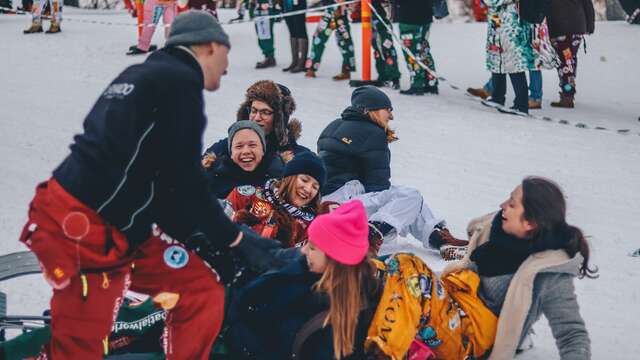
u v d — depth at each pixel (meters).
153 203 3.37
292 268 3.80
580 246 3.74
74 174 3.25
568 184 7.09
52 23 14.21
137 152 3.25
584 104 10.34
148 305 3.91
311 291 3.75
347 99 9.98
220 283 3.62
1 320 3.95
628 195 6.82
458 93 10.58
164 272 3.54
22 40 13.59
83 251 3.25
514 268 3.85
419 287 3.68
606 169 7.55
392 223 5.32
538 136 8.65
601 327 4.53
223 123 8.83
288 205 4.64
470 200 6.62
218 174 4.96
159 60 3.41
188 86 3.32
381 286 3.66
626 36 13.42
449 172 7.38
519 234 3.81
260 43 11.68
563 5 9.88
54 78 11.01
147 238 3.43
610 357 4.21
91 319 3.37
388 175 5.57
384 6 10.49
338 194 5.44
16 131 8.45
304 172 4.61
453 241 5.42
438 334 3.76
